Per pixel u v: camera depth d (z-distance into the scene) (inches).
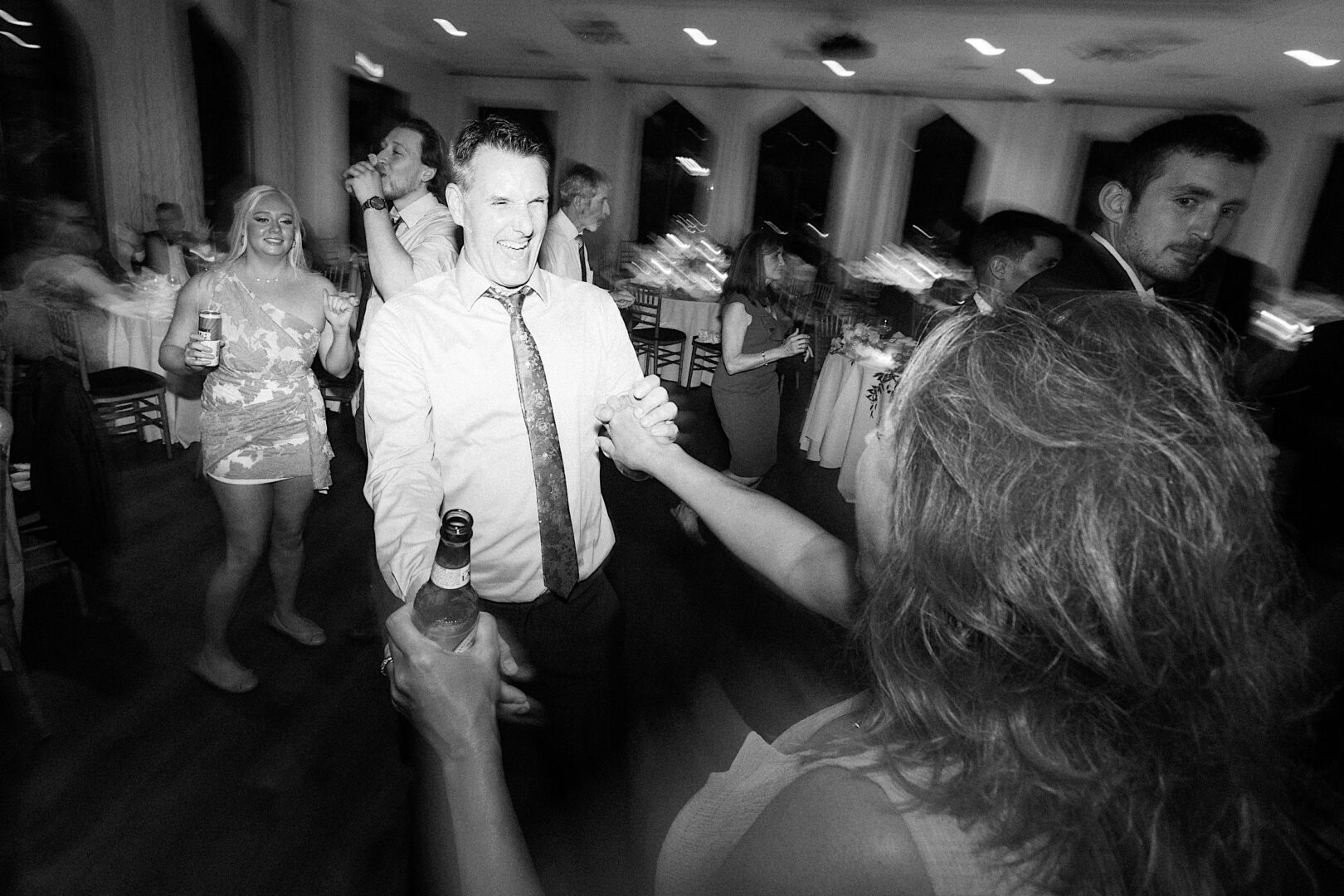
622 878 67.9
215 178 299.1
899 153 387.9
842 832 18.2
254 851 72.9
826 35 277.0
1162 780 17.8
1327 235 327.9
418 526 49.7
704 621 113.7
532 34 324.8
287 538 99.1
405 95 395.5
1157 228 64.5
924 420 20.0
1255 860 19.5
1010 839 17.4
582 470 63.0
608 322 64.3
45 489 90.7
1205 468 17.5
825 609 36.7
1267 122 343.0
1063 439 17.8
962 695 18.8
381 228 76.4
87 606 110.0
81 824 74.2
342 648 105.0
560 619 63.6
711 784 26.6
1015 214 102.4
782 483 180.9
